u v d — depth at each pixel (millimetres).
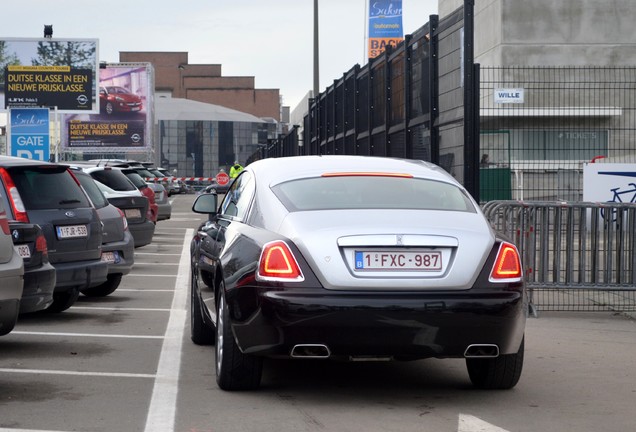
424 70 14836
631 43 38219
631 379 7871
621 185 12930
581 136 23250
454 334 6500
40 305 9055
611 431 6164
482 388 7391
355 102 20266
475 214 7168
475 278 6590
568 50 38219
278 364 8352
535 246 11352
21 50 58469
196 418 6352
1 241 7348
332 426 6180
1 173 10617
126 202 17438
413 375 7941
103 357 8609
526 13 38250
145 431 6008
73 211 11148
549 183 18188
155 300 12883
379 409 6680
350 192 7281
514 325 6633
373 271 6512
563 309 11938
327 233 6586
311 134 27656
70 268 10953
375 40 38281
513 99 18312
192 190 74875
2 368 8062
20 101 58156
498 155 19094
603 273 11422
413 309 6426
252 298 6605
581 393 7312
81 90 58500
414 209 7051
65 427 6094
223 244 7668
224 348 7023
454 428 6176
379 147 18203
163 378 7695
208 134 130500
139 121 73750
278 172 7723
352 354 6496
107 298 13078
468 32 12641
